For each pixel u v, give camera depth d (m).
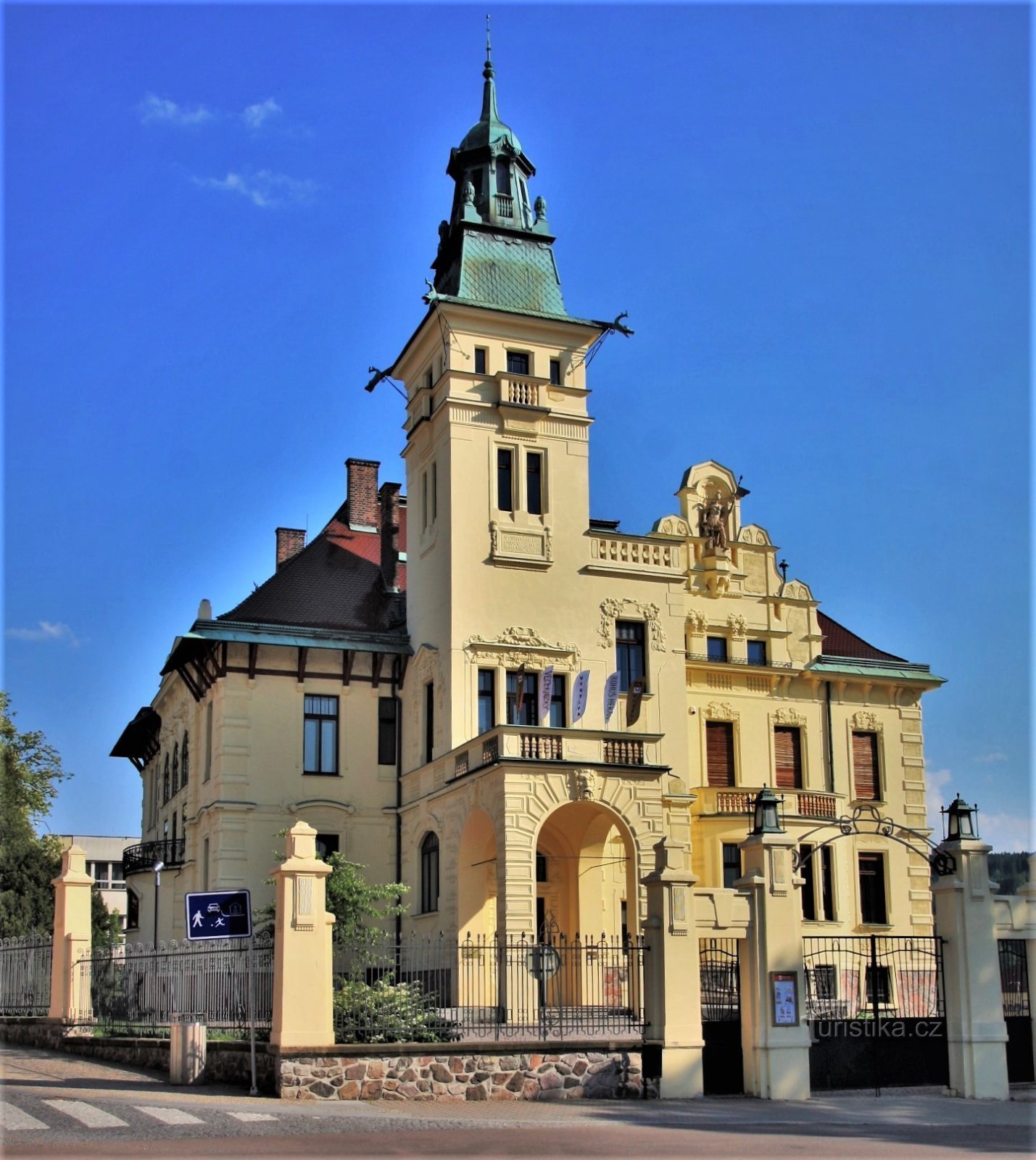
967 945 23.89
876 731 44.44
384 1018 22.41
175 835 43.78
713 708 42.06
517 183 41.38
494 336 38.81
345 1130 17.34
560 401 39.19
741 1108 21.14
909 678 44.72
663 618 39.25
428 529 38.81
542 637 37.50
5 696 52.25
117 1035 26.20
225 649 37.91
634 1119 19.39
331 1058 20.53
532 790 31.02
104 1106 18.48
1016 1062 24.06
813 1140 17.67
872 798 43.84
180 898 41.09
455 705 35.94
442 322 38.41
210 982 23.56
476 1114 19.39
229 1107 18.92
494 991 29.91
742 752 42.12
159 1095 20.30
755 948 22.95
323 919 21.22
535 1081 21.55
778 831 23.52
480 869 33.38
